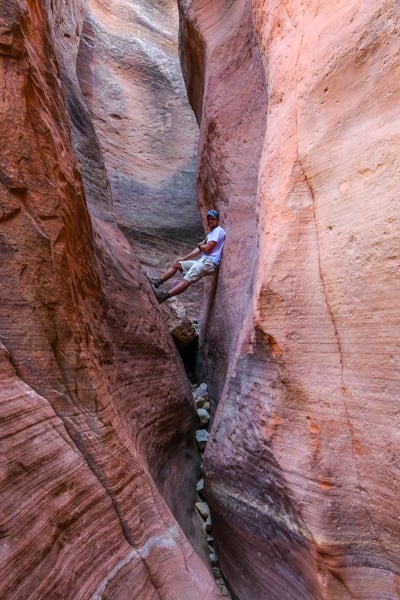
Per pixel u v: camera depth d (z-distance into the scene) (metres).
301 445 2.18
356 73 2.10
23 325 1.84
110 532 1.79
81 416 2.00
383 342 1.78
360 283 1.91
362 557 1.87
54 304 2.06
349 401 1.94
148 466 2.74
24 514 1.39
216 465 2.95
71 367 2.07
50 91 2.54
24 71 2.11
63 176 2.34
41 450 1.58
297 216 2.38
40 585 1.34
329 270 2.11
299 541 2.11
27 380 1.77
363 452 1.87
